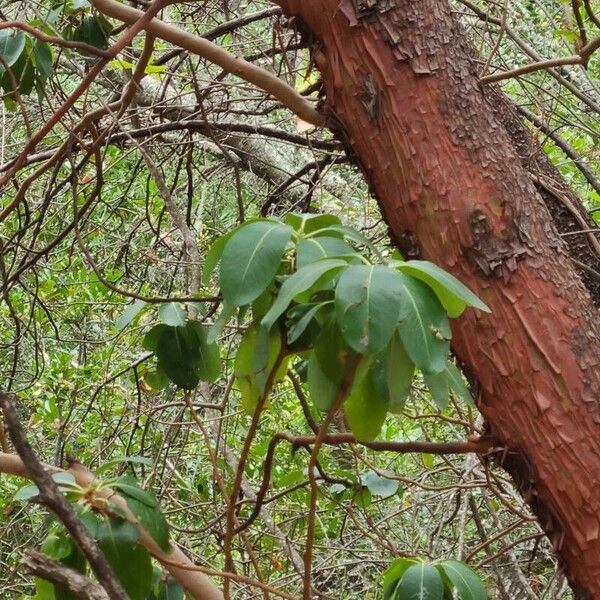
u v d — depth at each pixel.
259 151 4.78
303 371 2.37
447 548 4.44
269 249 1.87
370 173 2.18
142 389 4.17
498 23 3.50
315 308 1.83
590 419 2.07
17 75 2.69
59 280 5.25
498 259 2.09
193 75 2.89
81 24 2.84
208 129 2.92
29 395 5.16
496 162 2.12
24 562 1.65
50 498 1.59
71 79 5.32
